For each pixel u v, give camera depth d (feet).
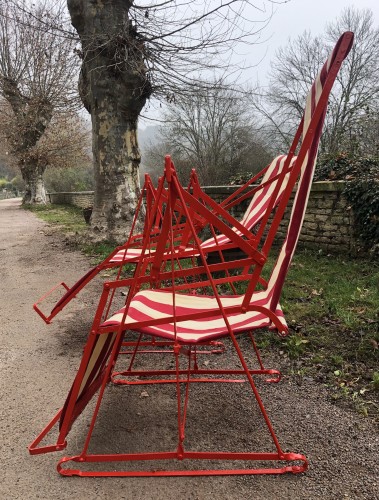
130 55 22.25
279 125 62.34
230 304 7.38
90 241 25.03
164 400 8.00
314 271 16.22
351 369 8.67
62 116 57.77
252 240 7.57
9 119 72.95
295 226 6.00
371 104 48.11
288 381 8.48
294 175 5.92
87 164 96.58
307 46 58.34
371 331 10.12
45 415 7.66
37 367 9.73
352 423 6.98
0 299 15.87
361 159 20.92
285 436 6.73
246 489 5.66
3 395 8.46
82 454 6.07
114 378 8.80
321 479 5.77
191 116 65.87
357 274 15.53
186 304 7.41
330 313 11.62
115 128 23.81
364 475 5.80
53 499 5.61
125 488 5.77
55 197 88.58
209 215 5.87
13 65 62.23
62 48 29.76
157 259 6.01
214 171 67.56
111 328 5.90
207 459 6.29
